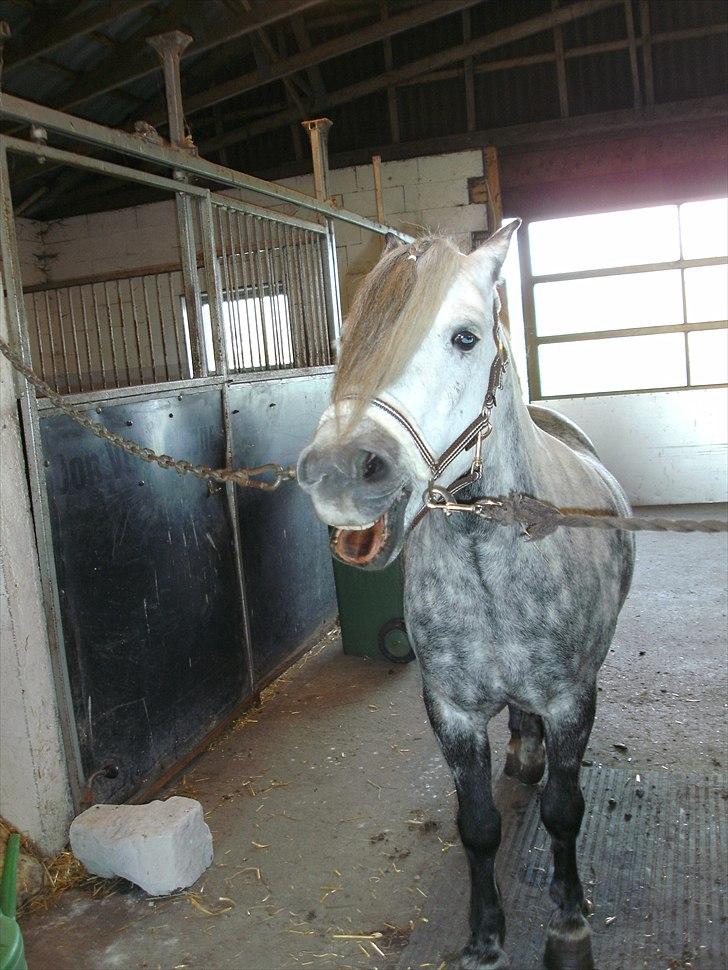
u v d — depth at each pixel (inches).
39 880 80.3
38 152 82.8
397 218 265.1
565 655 58.9
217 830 91.0
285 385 140.4
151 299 273.4
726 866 76.3
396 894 76.9
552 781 62.4
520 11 257.6
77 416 78.0
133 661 96.5
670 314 255.4
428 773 99.6
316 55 236.8
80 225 287.9
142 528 98.7
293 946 70.9
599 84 254.5
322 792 97.5
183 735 106.3
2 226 78.2
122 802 93.8
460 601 57.2
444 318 47.3
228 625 118.5
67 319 279.1
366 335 46.8
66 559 85.8
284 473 72.4
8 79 223.8
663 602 162.1
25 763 81.7
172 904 78.2
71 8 201.6
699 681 122.3
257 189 130.0
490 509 52.7
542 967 65.2
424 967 66.2
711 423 251.9
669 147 248.5
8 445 78.6
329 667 139.5
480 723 62.0
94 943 73.2
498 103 263.6
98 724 90.5
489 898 64.2
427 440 46.9
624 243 257.0
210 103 256.5
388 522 48.5
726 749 100.3
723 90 245.0
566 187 258.1
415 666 136.8
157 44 111.3
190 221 113.0
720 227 248.1
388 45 266.7
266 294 168.2
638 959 65.2
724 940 66.6
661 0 246.2
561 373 268.1
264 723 118.9
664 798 88.7
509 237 52.4
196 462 110.9
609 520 50.8
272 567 134.4
